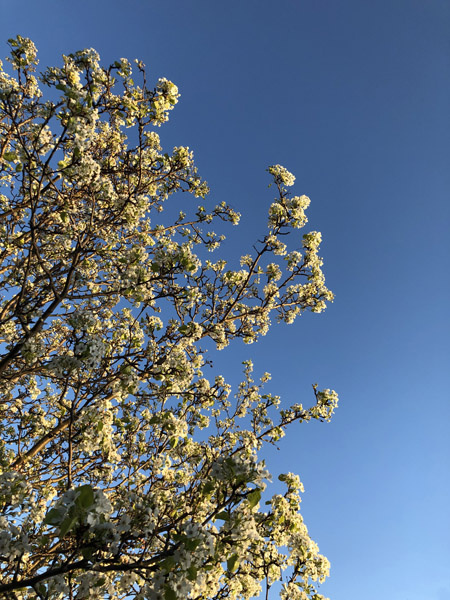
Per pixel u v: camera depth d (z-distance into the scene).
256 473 4.30
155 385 8.18
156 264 7.24
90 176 6.45
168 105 7.41
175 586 3.91
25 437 8.36
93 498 3.66
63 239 8.61
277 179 9.91
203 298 10.62
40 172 6.43
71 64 6.20
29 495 5.79
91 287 9.22
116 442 8.15
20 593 5.55
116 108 6.88
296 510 6.16
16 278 8.39
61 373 5.73
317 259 11.11
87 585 4.67
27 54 7.54
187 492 7.09
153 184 9.16
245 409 10.34
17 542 4.42
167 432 7.91
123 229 9.61
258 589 6.60
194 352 9.63
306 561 6.16
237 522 4.32
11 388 8.34
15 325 8.80
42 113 6.25
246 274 11.14
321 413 9.55
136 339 8.00
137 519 4.60
